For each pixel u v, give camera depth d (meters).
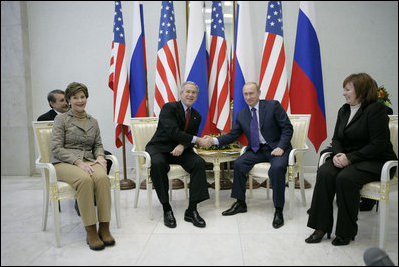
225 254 1.92
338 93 4.16
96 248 2.00
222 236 2.21
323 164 2.20
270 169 2.50
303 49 3.58
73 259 1.88
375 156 2.03
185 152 2.75
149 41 4.25
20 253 1.97
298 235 2.22
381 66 4.08
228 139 2.91
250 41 3.77
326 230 2.07
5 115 4.35
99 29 4.25
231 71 4.16
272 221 2.51
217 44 3.81
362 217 2.56
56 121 2.29
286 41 4.18
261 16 4.16
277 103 2.77
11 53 4.24
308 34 3.56
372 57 4.08
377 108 2.04
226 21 4.22
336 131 2.31
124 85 3.60
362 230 2.28
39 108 4.41
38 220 2.63
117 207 2.39
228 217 2.62
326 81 4.16
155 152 2.61
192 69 3.69
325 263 1.79
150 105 4.30
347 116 2.23
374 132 2.02
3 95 4.32
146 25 4.23
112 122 4.34
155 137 2.77
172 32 3.73
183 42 4.26
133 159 4.37
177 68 3.77
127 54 4.25
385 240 1.87
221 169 3.67
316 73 3.59
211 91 3.92
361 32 4.07
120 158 4.36
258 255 1.91
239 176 2.69
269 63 3.59
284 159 2.52
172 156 2.73
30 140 4.43
